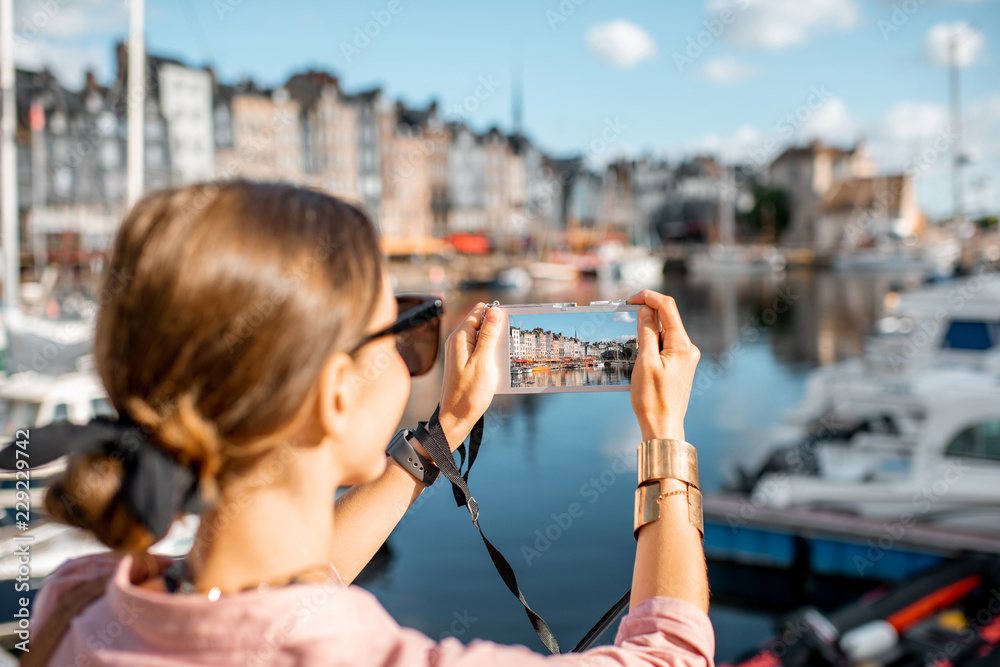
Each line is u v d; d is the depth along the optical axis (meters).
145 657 0.58
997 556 6.95
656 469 0.80
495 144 79.44
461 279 54.91
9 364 10.37
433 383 19.03
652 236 83.25
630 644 0.68
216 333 0.57
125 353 0.59
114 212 27.14
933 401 8.05
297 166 59.03
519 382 1.00
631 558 9.04
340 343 0.62
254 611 0.56
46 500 0.60
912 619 6.08
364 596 0.63
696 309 40.81
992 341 9.36
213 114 53.28
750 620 7.63
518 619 7.67
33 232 35.53
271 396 0.58
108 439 0.58
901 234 70.75
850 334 31.69
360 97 65.81
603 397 20.16
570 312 0.96
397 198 67.69
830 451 8.77
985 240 29.62
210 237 0.58
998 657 5.46
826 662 5.62
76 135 43.22
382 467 0.70
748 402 18.09
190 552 0.66
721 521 8.28
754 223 85.94
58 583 0.70
